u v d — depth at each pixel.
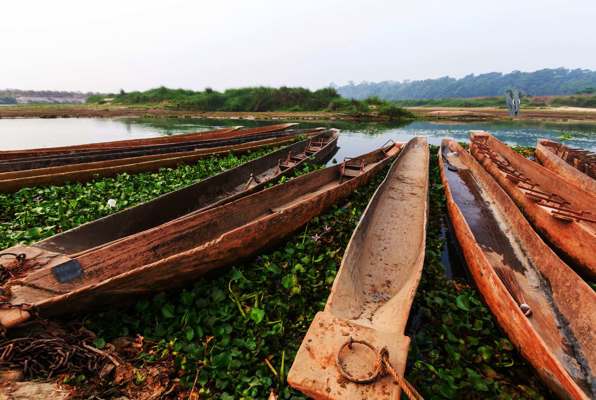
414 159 12.58
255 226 4.96
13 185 7.73
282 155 11.72
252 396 3.09
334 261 5.48
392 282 4.82
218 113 39.69
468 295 4.54
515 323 3.61
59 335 3.17
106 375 3.06
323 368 2.60
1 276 3.45
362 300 4.22
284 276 4.98
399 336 2.88
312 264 5.27
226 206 6.02
